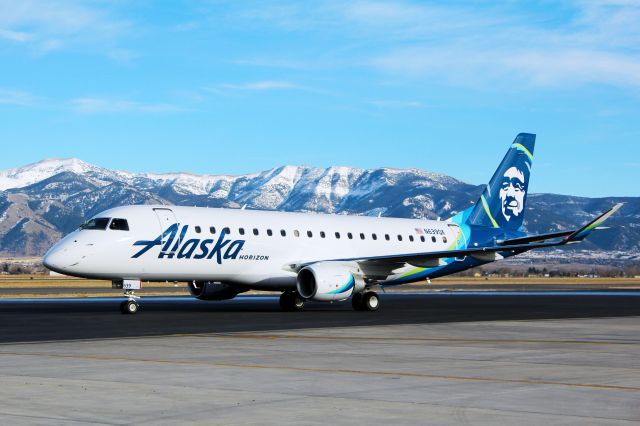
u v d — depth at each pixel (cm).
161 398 1606
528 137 5950
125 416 1431
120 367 2053
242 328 3306
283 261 4784
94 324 3475
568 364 2147
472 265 5653
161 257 4347
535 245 4800
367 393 1672
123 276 4288
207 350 2455
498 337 2928
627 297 7000
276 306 5169
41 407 1511
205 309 4728
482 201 5784
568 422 1391
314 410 1490
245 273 4659
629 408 1518
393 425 1364
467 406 1533
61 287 9800
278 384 1784
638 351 2462
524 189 5944
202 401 1575
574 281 15550
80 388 1723
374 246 5203
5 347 2534
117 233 4234
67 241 4203
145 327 3331
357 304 4756
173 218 4434
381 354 2359
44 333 3041
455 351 2448
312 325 3484
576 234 4866
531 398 1619
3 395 1636
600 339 2859
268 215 4856
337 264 4662
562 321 3778
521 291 9062
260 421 1393
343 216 5244
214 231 4528
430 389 1725
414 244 5394
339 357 2281
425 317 4072
